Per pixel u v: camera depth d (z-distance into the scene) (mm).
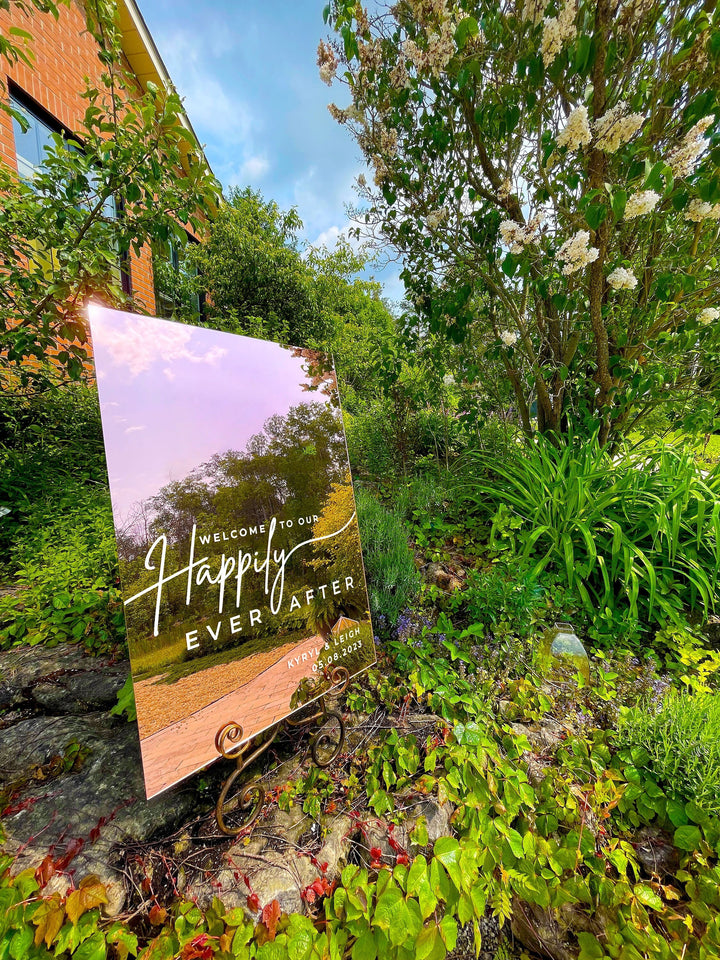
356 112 2738
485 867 1147
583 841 1231
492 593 2064
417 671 1638
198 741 937
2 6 2039
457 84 2426
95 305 866
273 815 1166
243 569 1085
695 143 1928
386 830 1159
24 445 2932
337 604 1326
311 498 1301
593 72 2338
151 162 2168
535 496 2787
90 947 828
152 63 6039
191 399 1029
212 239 8055
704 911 1125
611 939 1092
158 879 987
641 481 2674
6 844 1023
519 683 1745
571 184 2268
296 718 1488
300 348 1359
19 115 2029
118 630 1821
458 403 3834
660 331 2848
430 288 3270
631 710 1593
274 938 896
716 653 1896
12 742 1339
